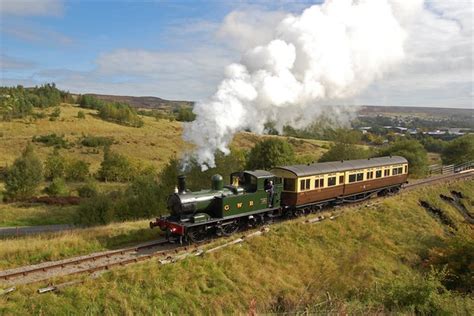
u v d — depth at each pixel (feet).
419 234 80.33
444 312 36.94
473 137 171.83
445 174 148.05
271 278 52.95
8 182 136.05
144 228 64.90
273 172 75.00
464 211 108.47
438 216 96.58
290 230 66.03
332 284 52.65
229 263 52.44
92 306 39.37
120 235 60.54
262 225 68.03
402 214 87.86
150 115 443.32
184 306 43.39
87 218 82.43
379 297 41.60
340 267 58.75
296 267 57.57
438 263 59.98
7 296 38.60
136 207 87.10
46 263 49.39
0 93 406.00
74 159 194.70
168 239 56.13
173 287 45.21
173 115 462.19
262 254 57.62
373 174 94.79
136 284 43.88
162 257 51.11
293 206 72.64
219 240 58.29
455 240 59.77
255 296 48.32
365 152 148.97
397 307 37.65
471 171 154.81
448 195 112.37
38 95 447.42
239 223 64.13
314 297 44.11
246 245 58.13
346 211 80.74
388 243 72.74
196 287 46.50
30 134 278.05
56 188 148.46
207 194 59.36
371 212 84.02
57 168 184.03
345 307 34.88
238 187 64.08
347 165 87.76
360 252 64.03
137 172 182.60
